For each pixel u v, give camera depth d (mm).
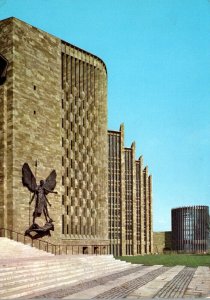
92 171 61906
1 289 19516
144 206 110312
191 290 21500
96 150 63438
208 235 111688
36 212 45344
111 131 99875
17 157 44312
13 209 42875
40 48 49812
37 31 49594
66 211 55438
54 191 48906
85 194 59625
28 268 24938
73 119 58656
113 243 95938
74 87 59469
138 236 105000
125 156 103312
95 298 18547
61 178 50938
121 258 61750
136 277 28969
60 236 49219
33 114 47375
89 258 35125
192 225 112125
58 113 51688
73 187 57344
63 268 28500
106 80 68688
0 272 22062
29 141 46250
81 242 56531
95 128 63906
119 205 98250
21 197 44094
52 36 52344
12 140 44062
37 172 46906
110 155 99062
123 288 22406
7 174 43844
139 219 105938
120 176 99188
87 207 59781
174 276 29547
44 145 48562
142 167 109375
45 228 45688
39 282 22891
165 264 44125
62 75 57062
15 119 44594
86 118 61781
